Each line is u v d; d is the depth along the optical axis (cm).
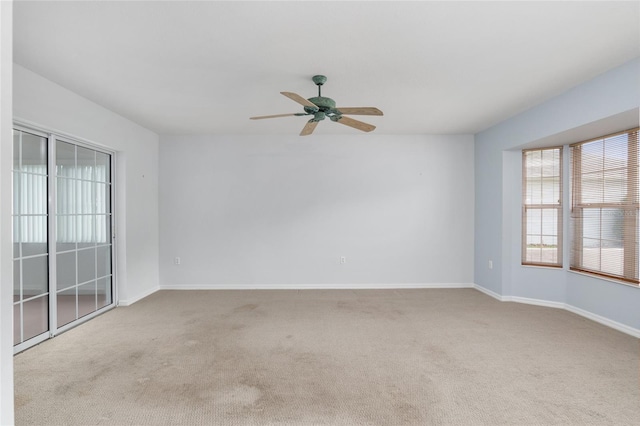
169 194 594
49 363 304
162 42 269
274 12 229
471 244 600
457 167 599
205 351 331
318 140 599
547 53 291
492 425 220
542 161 491
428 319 429
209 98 402
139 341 357
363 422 222
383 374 286
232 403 243
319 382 273
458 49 283
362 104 427
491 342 354
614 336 369
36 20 236
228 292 571
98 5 219
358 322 418
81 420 223
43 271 360
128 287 498
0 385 85
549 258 489
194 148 595
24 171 337
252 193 598
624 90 313
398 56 295
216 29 250
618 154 395
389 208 601
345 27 248
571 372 289
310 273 600
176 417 227
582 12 230
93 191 443
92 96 394
